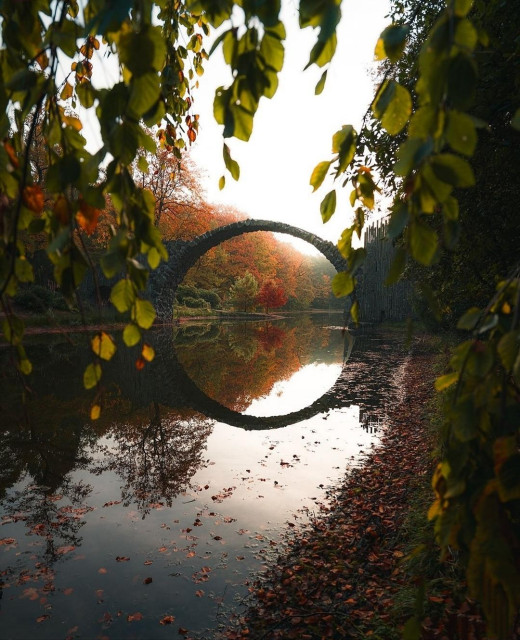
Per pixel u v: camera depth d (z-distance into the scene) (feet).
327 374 44.86
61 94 5.02
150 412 27.66
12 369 36.06
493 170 9.93
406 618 7.93
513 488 2.08
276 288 200.75
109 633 8.48
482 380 2.45
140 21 2.15
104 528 12.64
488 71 8.00
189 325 121.39
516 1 7.50
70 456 18.88
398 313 91.45
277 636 8.39
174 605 9.33
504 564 2.00
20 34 2.76
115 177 2.56
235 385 39.70
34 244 47.26
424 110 1.97
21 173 2.70
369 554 11.05
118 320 71.51
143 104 2.17
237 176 2.89
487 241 10.93
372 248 93.71
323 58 2.56
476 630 6.70
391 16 12.08
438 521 2.64
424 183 2.13
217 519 13.28
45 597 9.53
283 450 20.35
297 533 12.43
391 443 20.72
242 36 2.45
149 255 2.91
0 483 15.92
